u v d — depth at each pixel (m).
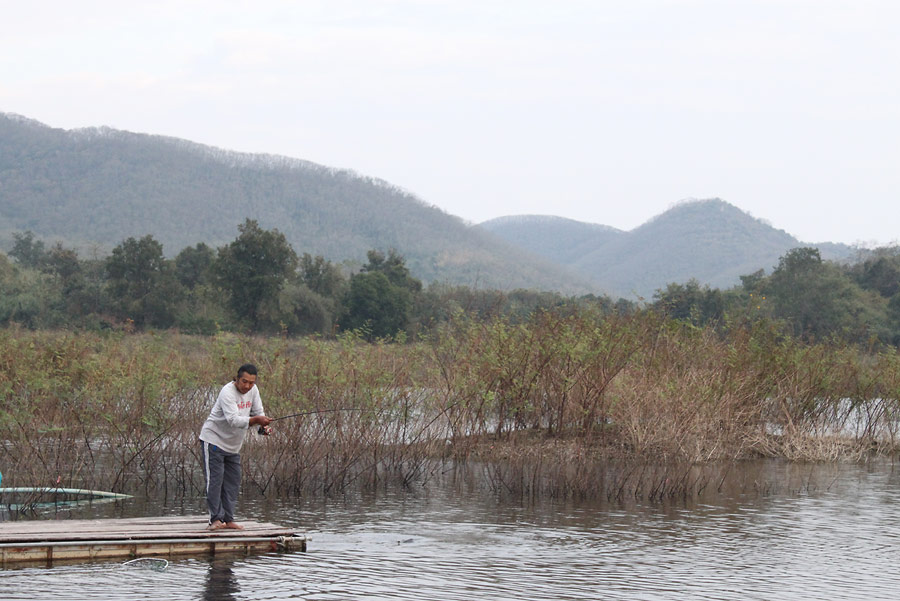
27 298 74.50
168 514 15.55
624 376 24.00
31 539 12.19
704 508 17.14
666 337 26.47
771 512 16.89
